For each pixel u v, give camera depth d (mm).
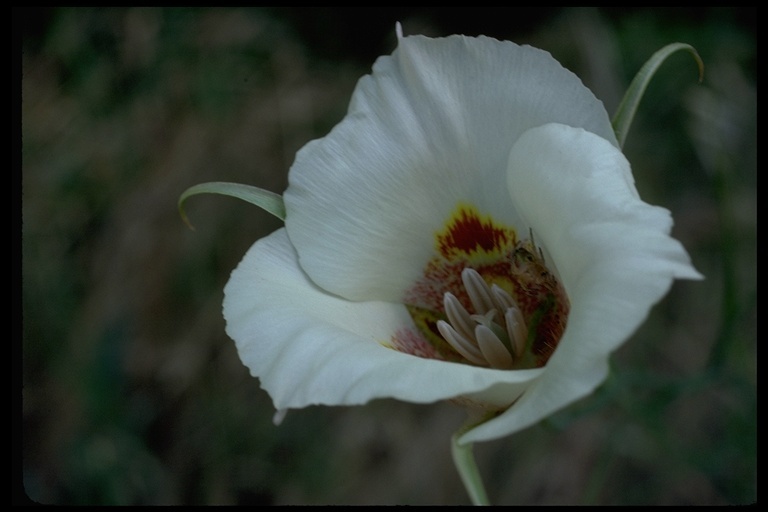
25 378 395
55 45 427
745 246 368
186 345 393
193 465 385
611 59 389
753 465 332
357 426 382
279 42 433
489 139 263
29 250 407
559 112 258
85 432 381
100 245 411
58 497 381
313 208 265
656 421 316
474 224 269
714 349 308
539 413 235
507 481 370
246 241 405
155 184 412
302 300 263
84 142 423
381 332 269
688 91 384
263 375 251
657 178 383
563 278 253
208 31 428
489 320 268
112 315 397
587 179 246
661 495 362
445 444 375
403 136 265
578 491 365
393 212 267
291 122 415
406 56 263
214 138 415
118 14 425
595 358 233
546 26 411
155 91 423
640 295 233
